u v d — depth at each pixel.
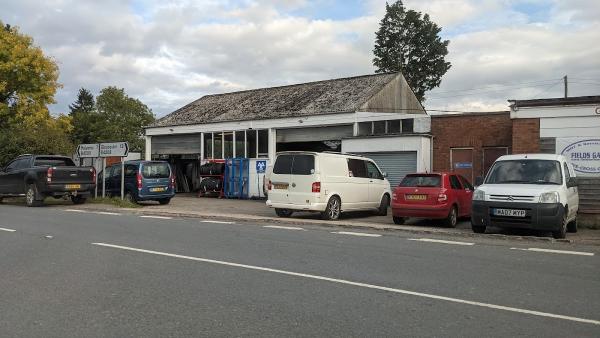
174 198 26.73
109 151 20.67
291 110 26.12
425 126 20.08
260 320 5.24
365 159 17.20
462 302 5.89
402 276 7.18
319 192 15.02
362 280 6.95
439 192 13.85
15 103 35.16
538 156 12.71
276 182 15.73
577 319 5.28
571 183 12.25
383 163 20.88
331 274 7.30
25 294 6.25
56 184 19.28
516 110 16.47
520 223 11.26
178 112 33.84
